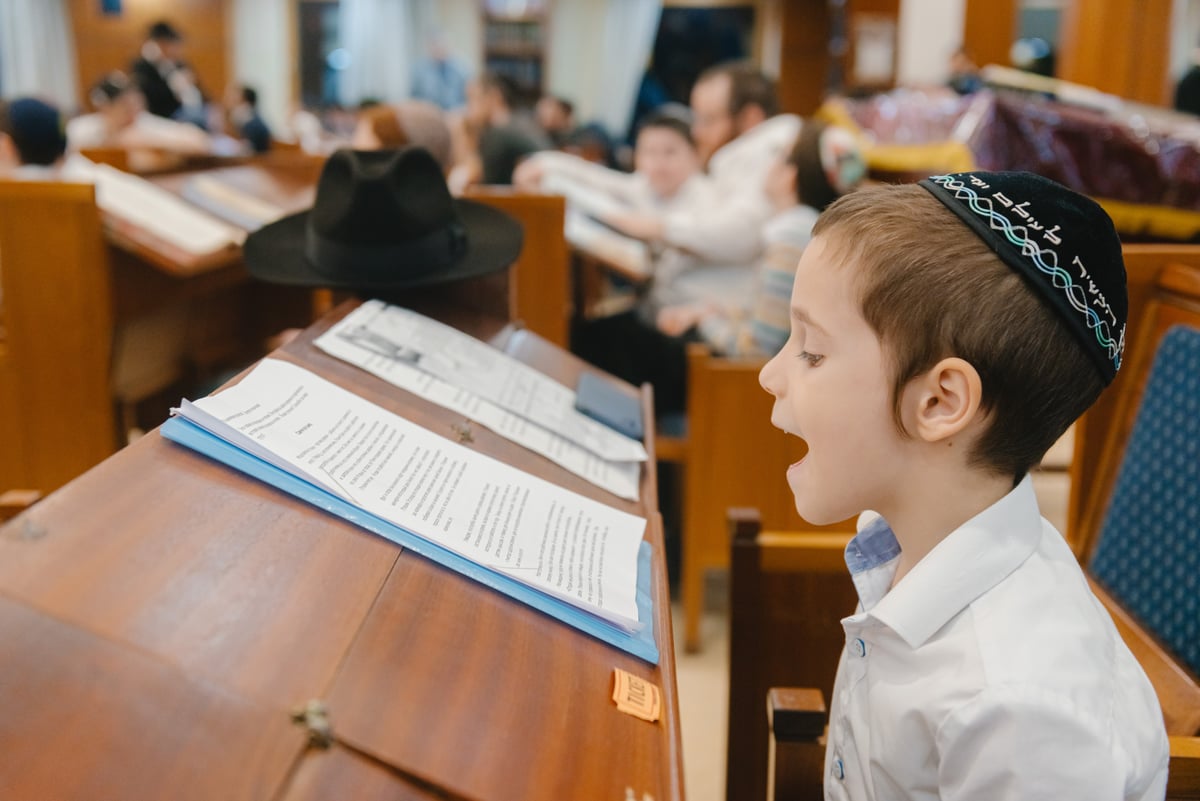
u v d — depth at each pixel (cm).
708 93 350
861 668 89
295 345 109
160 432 81
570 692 73
